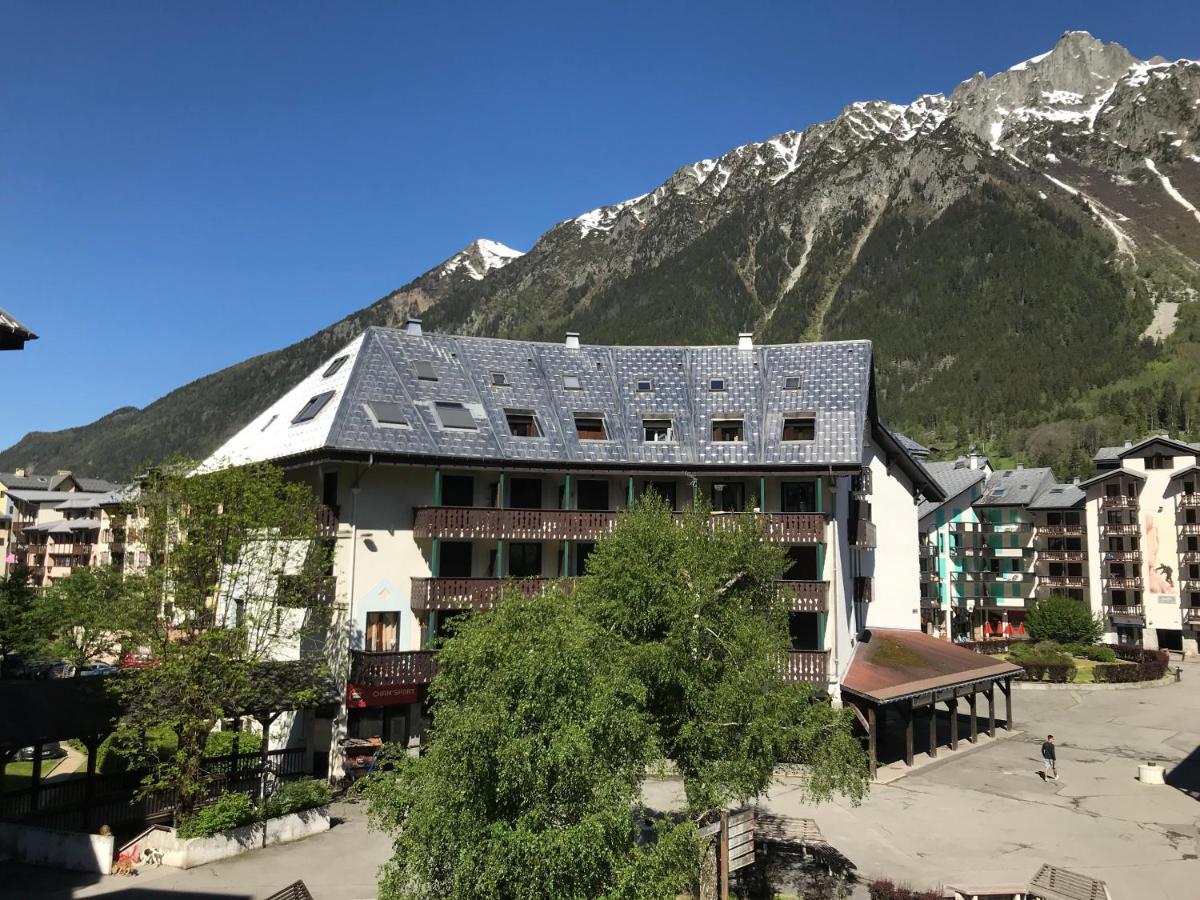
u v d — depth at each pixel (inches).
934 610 3230.8
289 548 1158.3
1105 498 3316.9
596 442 1497.3
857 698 1403.8
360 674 1251.8
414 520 1373.0
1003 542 3737.7
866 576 1734.7
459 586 1331.2
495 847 531.8
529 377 1590.8
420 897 559.2
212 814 957.2
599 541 969.5
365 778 679.1
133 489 1135.6
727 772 754.2
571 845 527.2
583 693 589.6
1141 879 935.7
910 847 1026.1
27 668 2126.0
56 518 4709.6
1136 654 2763.3
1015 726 1776.6
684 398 1595.7
